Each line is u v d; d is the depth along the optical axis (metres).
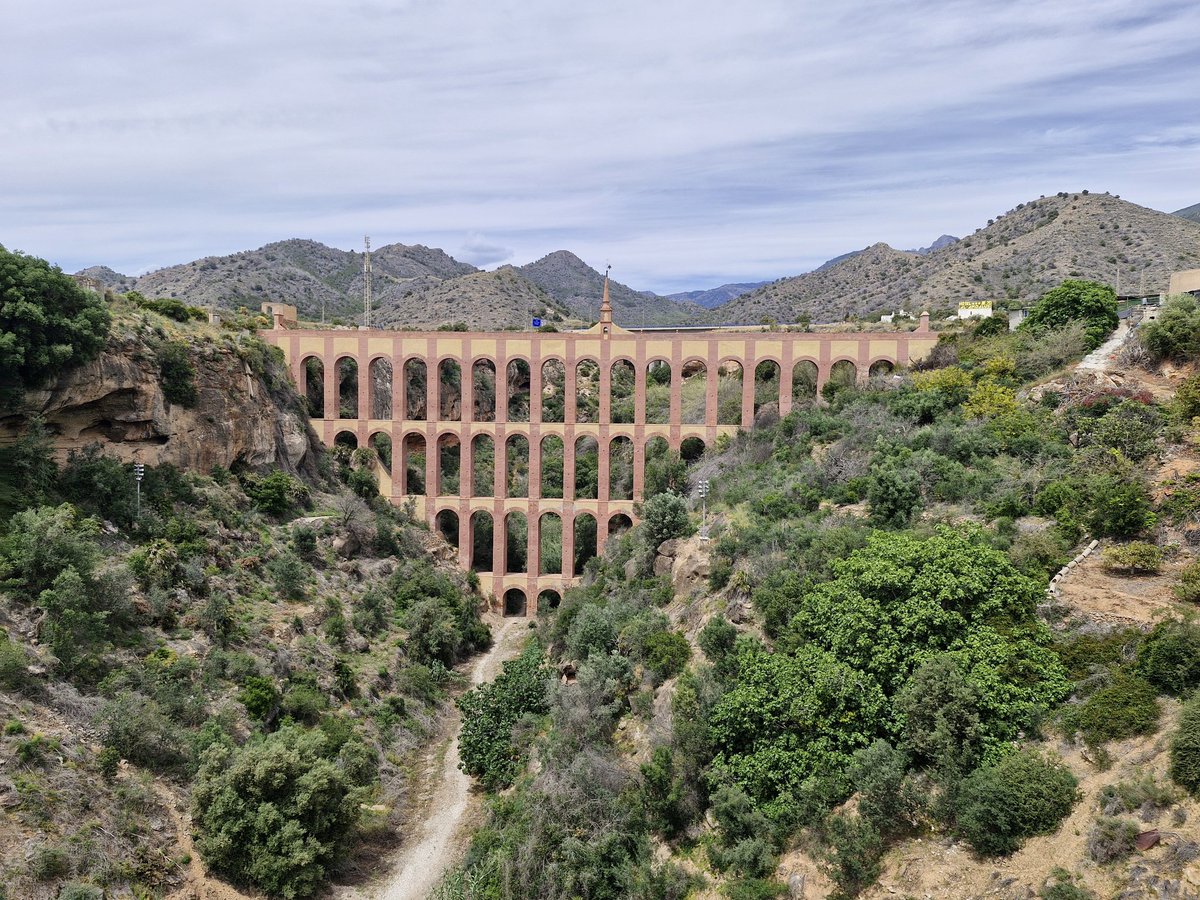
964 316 102.31
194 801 33.38
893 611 31.55
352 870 37.00
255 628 47.47
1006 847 23.81
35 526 39.09
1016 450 50.56
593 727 40.31
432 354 79.94
